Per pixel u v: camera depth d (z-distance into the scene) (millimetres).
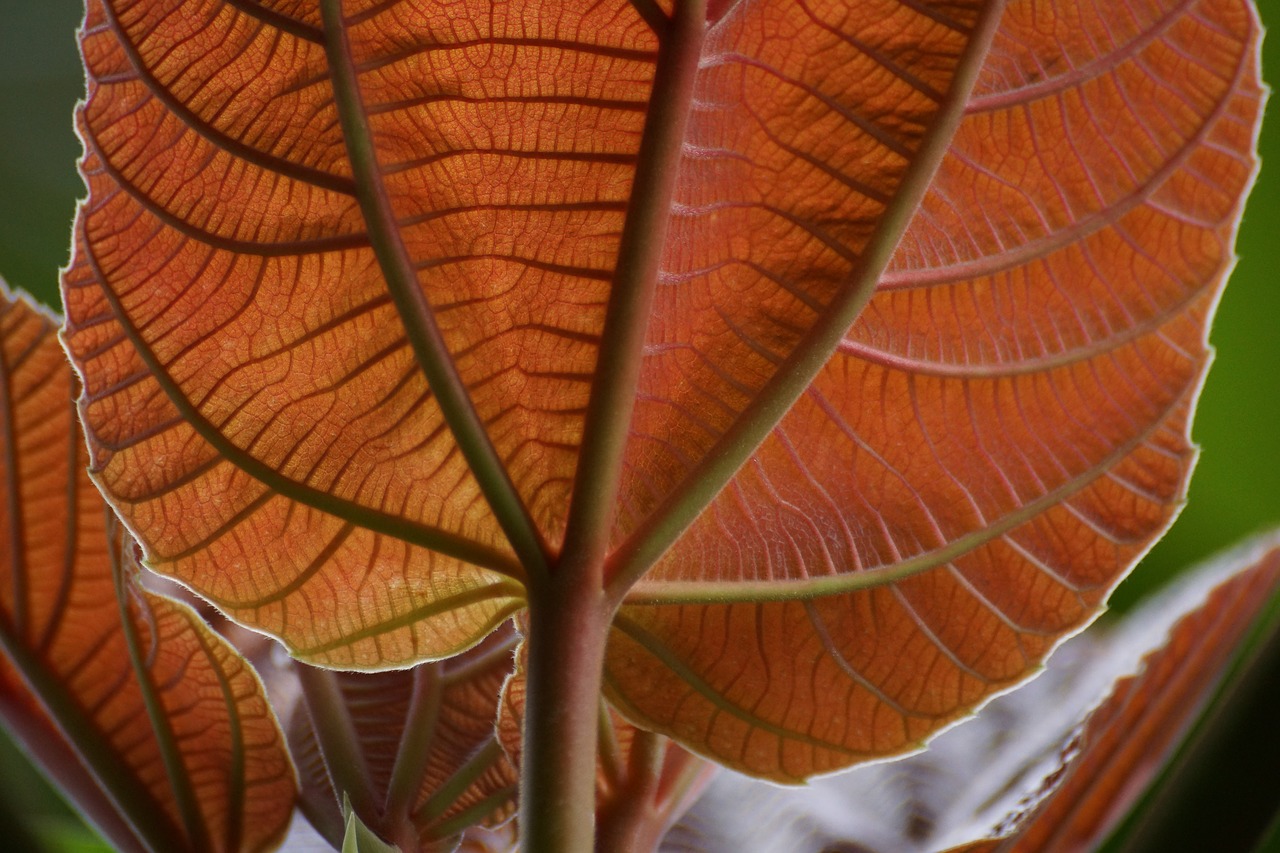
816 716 687
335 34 635
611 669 681
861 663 684
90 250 650
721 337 661
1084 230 684
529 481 658
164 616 694
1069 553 691
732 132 655
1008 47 671
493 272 650
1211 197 690
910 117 656
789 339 663
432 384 653
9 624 702
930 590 684
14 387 698
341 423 655
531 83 638
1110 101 679
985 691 691
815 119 656
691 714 686
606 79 637
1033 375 687
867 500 681
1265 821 636
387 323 651
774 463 676
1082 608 691
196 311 650
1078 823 687
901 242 672
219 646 696
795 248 661
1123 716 690
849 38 652
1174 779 644
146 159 647
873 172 658
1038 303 685
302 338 651
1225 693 647
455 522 661
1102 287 688
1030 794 733
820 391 675
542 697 650
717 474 663
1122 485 693
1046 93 674
